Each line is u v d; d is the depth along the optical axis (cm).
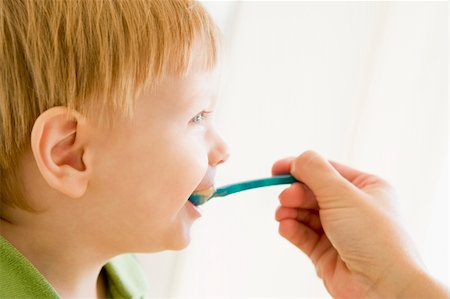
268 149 95
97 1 55
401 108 88
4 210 56
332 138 93
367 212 65
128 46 54
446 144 85
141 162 55
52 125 51
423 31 89
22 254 56
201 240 98
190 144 57
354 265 67
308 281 96
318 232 75
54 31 53
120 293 70
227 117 96
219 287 98
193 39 57
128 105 53
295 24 96
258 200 98
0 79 53
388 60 90
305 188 70
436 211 84
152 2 57
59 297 54
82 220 56
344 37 94
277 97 96
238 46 97
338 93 94
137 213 56
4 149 54
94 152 54
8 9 54
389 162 88
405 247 65
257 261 97
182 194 57
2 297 52
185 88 56
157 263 106
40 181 55
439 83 87
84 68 52
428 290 62
